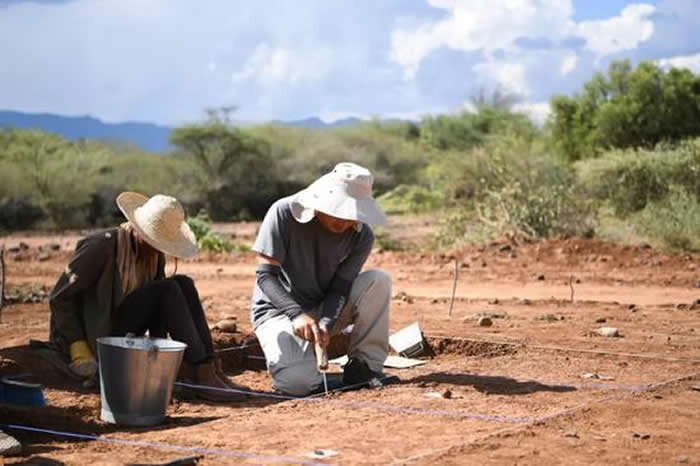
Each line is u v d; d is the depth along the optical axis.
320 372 7.20
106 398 6.18
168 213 7.00
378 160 51.59
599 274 15.97
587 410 6.13
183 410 6.70
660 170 23.28
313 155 47.62
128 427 6.11
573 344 8.85
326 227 7.27
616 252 17.61
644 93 30.42
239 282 15.70
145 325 7.18
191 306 7.30
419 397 6.75
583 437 5.47
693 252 18.16
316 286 7.45
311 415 6.21
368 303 7.46
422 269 17.17
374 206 7.05
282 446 5.38
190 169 44.97
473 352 8.86
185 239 7.18
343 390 7.20
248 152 45.31
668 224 19.25
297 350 7.21
